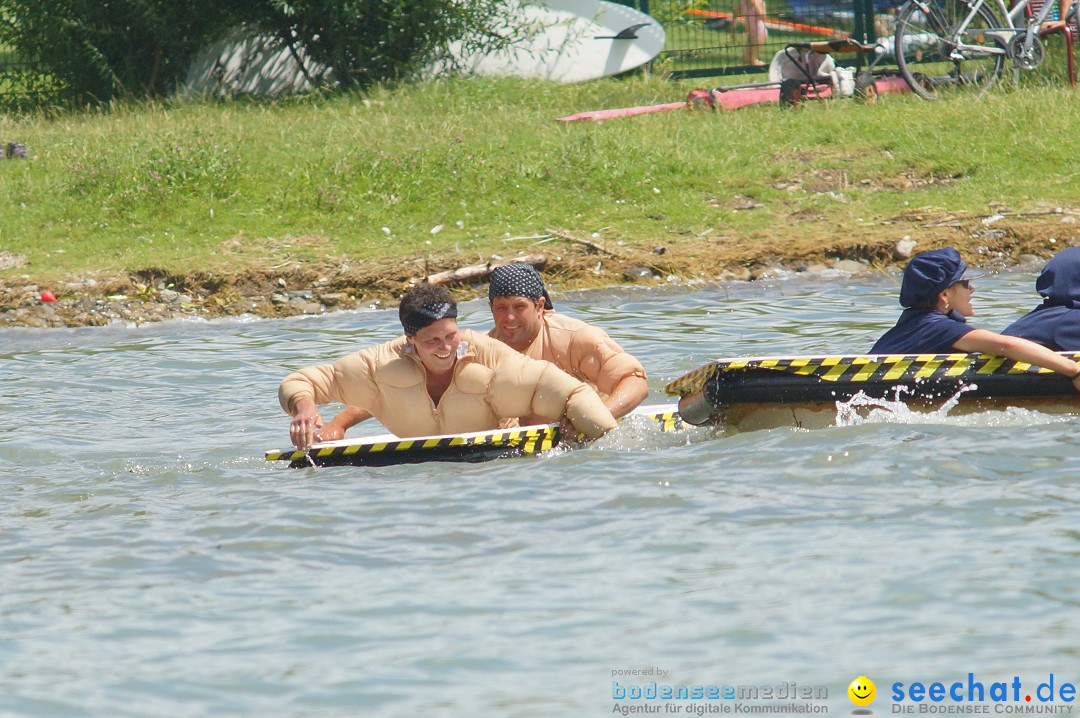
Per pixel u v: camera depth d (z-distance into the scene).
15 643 17.84
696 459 24.95
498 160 61.12
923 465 23.50
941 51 70.38
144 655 17.27
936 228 53.41
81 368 40.69
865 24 84.12
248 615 18.56
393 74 82.62
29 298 50.31
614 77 85.88
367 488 24.52
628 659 16.45
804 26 88.50
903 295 28.05
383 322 47.31
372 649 17.16
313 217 57.31
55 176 60.72
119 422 33.41
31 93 84.25
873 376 26.61
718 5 93.00
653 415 28.05
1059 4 74.62
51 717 15.55
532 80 82.62
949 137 62.06
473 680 16.12
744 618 17.45
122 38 82.62
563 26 84.94
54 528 23.22
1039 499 21.41
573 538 21.12
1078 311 27.66
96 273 51.97
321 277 51.72
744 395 26.77
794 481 23.23
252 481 25.78
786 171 60.47
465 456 26.06
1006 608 17.27
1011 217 53.84
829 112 66.56
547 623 17.70
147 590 19.84
